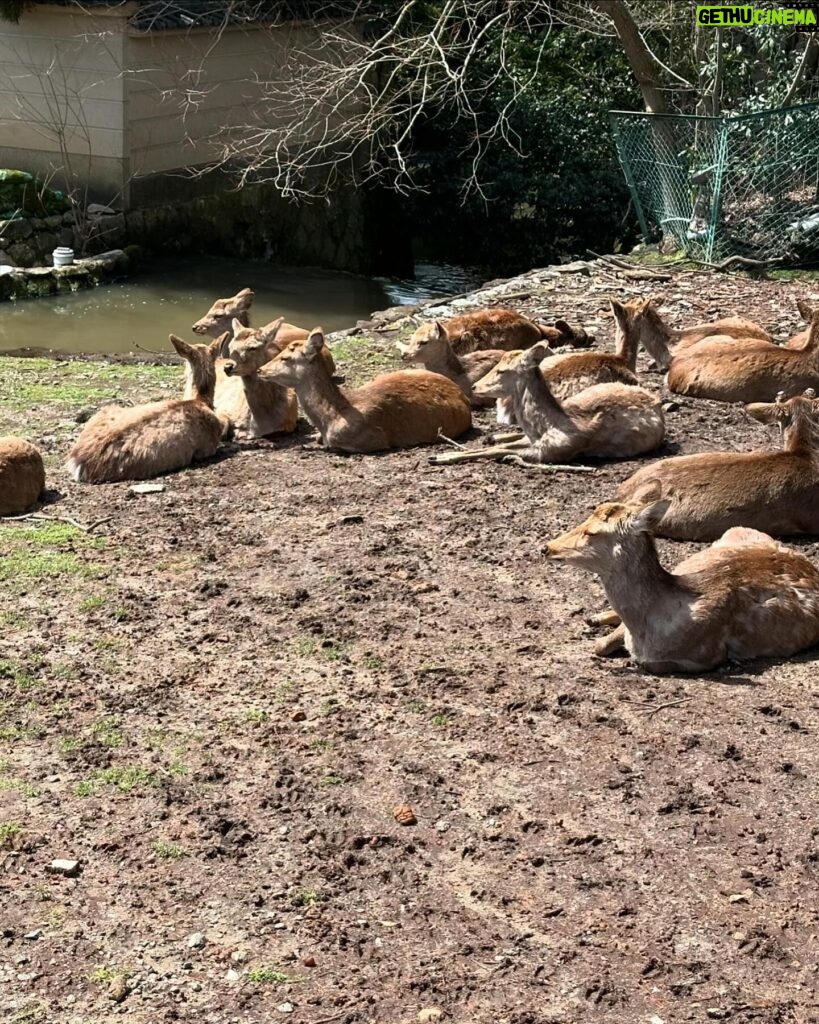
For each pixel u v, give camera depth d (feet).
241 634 22.52
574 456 29.35
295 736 19.69
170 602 23.63
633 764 18.78
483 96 67.05
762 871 16.83
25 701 20.65
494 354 34.40
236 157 63.72
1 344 45.65
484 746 19.30
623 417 29.35
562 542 21.04
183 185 61.36
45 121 58.75
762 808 17.88
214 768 19.01
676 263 50.83
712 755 18.89
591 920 16.19
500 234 71.10
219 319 37.65
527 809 18.01
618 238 69.05
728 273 48.78
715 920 16.14
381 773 18.80
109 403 35.35
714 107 55.06
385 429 30.42
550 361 32.30
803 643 21.42
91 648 22.17
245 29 62.59
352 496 27.86
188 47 60.18
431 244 72.95
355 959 15.66
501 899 16.53
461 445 30.76
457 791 18.39
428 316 43.68
